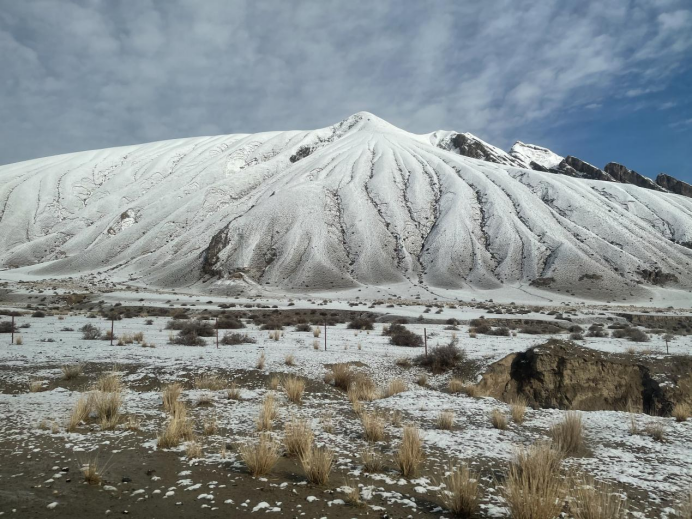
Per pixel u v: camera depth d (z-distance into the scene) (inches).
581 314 2201.0
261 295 3368.6
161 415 364.2
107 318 1644.9
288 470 248.5
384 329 1240.8
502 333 1206.3
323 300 2982.3
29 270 4392.2
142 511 191.3
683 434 354.3
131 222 5378.9
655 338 1226.6
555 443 303.6
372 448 291.6
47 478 226.5
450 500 209.0
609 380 520.7
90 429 318.7
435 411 410.9
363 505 202.8
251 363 617.3
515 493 196.7
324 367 617.0
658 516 202.2
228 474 237.0
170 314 2003.0
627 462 283.7
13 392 454.3
